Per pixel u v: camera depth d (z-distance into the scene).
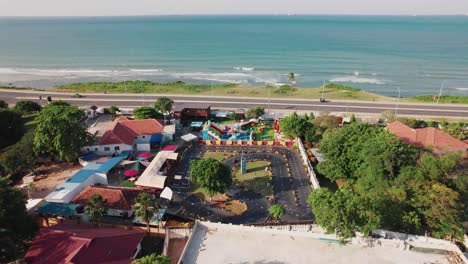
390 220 53.81
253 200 70.81
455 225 51.41
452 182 60.31
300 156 92.06
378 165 64.69
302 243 51.06
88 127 110.94
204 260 47.47
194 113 118.62
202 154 93.50
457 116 127.69
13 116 97.00
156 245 55.34
